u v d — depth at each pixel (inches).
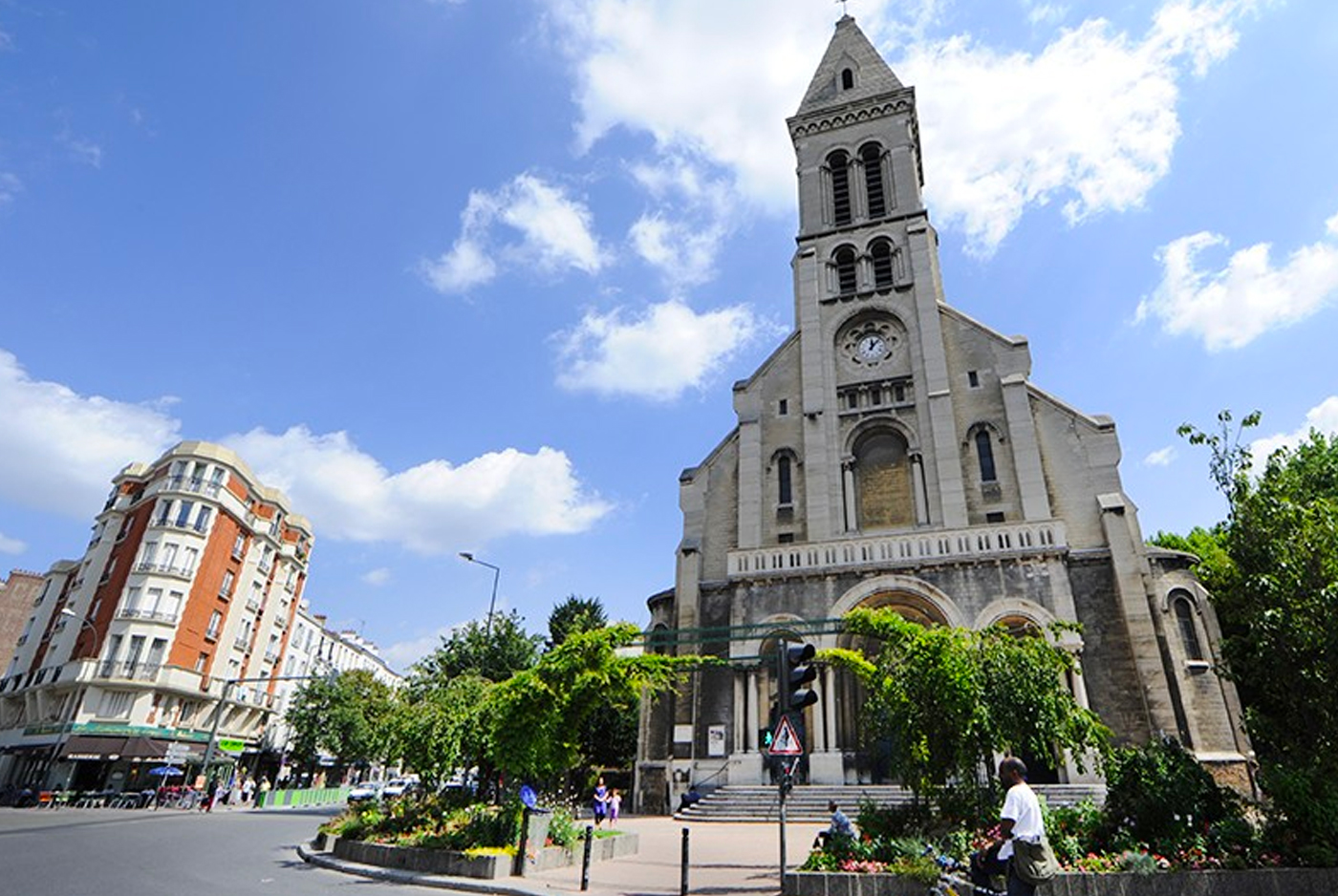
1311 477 780.0
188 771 1710.1
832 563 1049.5
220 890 474.6
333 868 601.0
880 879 439.8
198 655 1795.0
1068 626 589.6
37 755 1667.1
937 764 522.6
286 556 2241.6
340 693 1951.3
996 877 334.0
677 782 1009.5
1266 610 531.5
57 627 1923.0
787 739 473.4
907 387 1211.2
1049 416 1103.6
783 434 1250.6
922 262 1294.3
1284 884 422.3
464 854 554.6
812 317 1322.6
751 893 472.4
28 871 522.0
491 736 626.2
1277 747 575.5
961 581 979.9
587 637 627.2
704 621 1129.4
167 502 1815.9
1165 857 457.7
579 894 472.1
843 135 1510.8
